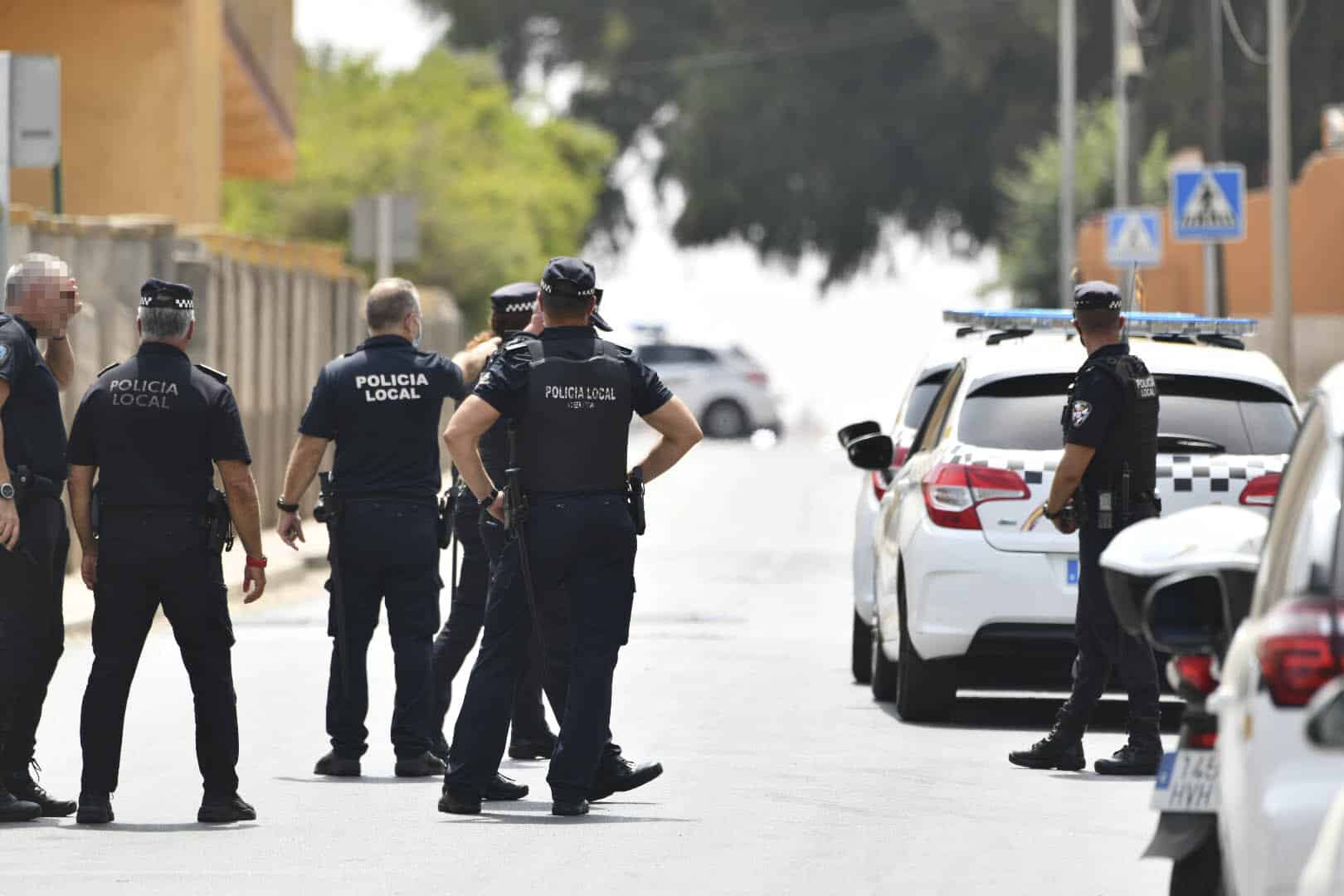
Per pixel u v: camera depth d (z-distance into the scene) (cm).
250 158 12950
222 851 2884
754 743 3878
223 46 10088
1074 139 15088
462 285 15762
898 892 2630
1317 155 12288
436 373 3519
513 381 3059
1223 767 1780
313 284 8994
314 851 2888
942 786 3419
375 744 3928
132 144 8906
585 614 3117
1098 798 3309
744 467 13412
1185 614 1900
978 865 2795
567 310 3095
